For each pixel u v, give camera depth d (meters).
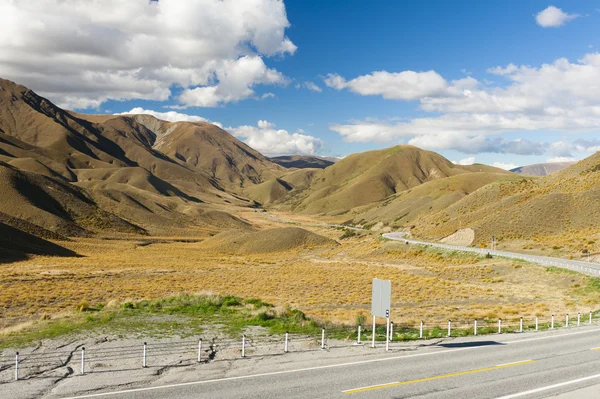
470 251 74.75
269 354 18.02
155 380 14.21
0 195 151.12
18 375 14.88
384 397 12.67
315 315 34.38
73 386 13.53
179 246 142.75
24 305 41.50
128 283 62.00
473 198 119.00
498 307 37.31
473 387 13.61
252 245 131.50
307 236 133.25
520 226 86.81
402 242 95.56
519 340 21.08
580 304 36.97
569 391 13.30
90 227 160.12
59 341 20.50
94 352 18.39
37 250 101.56
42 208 156.50
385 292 19.22
